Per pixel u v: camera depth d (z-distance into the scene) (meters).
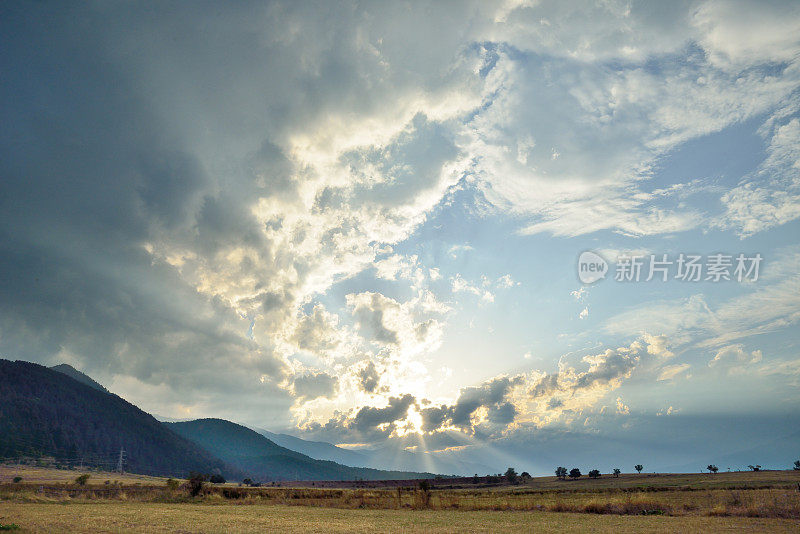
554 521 41.34
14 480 164.75
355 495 88.81
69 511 50.38
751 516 43.53
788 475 194.88
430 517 47.66
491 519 44.41
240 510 59.31
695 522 38.50
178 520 40.91
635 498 59.91
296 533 31.97
